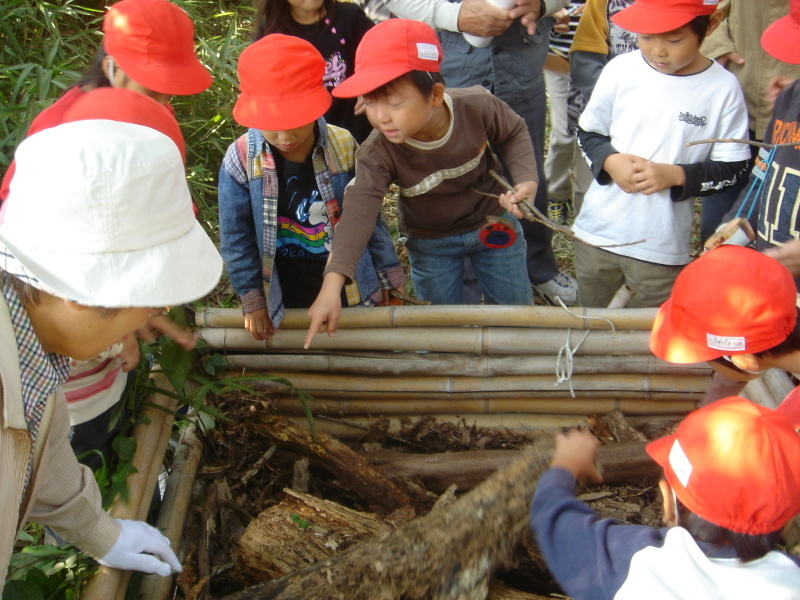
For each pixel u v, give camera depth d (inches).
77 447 79.7
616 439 104.1
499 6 118.3
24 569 74.9
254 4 219.9
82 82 89.9
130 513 79.7
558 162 175.8
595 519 60.8
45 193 44.8
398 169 101.1
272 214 97.3
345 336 103.4
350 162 102.7
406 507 87.5
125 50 87.0
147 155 46.6
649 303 117.4
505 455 98.3
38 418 50.2
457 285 120.2
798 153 92.0
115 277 45.9
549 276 153.6
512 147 107.6
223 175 98.8
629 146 111.5
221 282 152.1
